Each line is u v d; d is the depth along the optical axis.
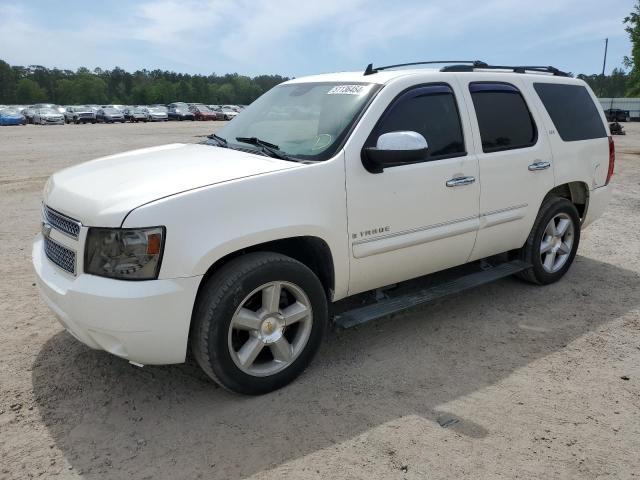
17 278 5.33
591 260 6.07
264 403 3.27
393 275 3.94
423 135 3.94
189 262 2.90
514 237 4.71
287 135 3.88
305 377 3.57
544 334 4.23
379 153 3.45
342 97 3.91
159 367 3.68
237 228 3.04
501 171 4.40
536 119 4.79
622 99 51.41
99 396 3.33
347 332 4.24
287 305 3.49
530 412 3.21
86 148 19.33
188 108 57.03
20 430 2.99
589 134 5.34
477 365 3.75
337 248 3.50
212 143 4.26
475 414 3.18
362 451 2.84
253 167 3.32
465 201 4.17
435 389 3.45
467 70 4.42
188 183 3.06
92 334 2.97
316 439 2.94
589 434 3.02
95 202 2.98
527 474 2.70
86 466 2.72
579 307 4.75
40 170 13.24
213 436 2.96
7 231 7.14
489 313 4.61
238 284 3.07
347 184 3.49
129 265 2.85
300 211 3.28
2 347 3.91
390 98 3.79
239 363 3.20
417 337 4.16
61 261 3.19
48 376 3.54
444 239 4.11
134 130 32.53
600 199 5.53
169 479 2.64
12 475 2.65
